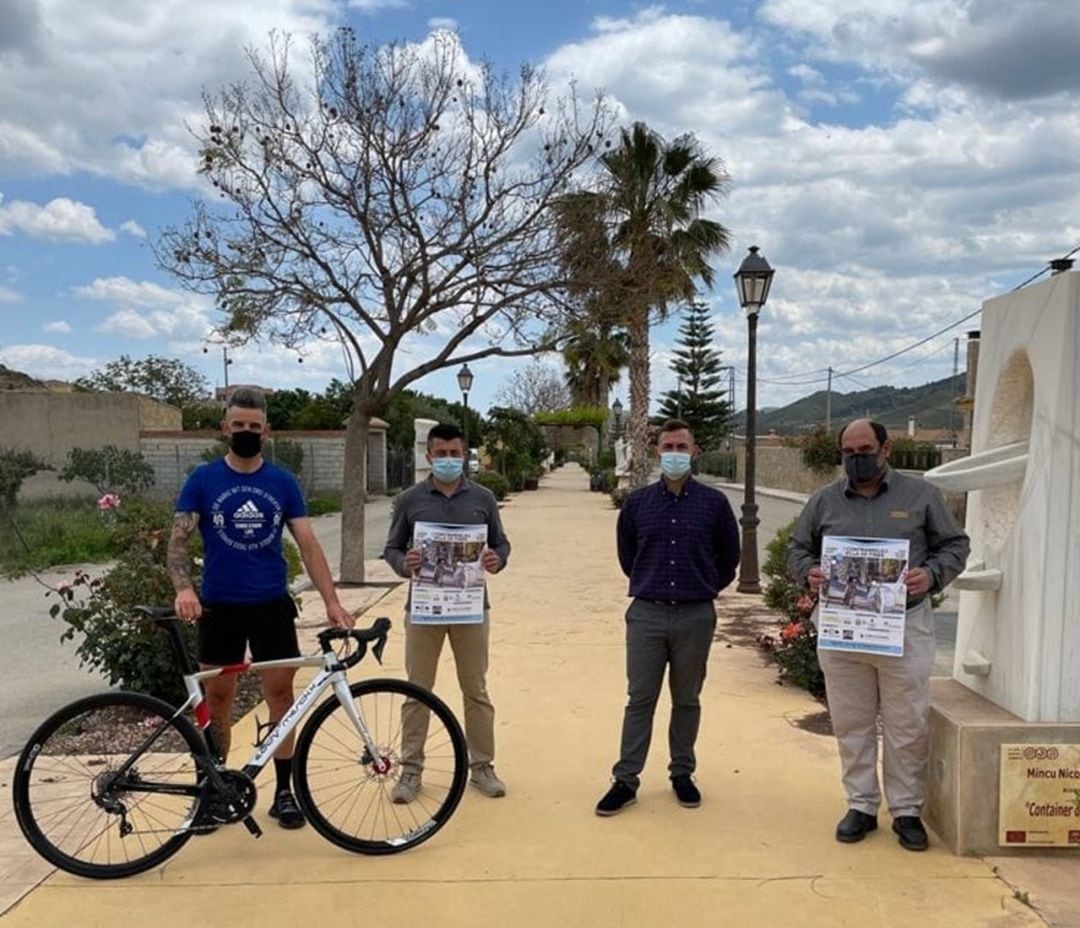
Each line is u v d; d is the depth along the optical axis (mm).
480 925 3244
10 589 12602
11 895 3469
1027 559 3781
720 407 61375
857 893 3441
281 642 4078
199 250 10883
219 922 3273
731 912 3316
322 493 30969
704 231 20172
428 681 4418
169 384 63531
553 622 9086
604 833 3988
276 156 10508
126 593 5785
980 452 4324
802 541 4070
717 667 7090
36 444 28844
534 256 11047
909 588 3723
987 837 3732
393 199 10688
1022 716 3781
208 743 3803
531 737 5336
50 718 3688
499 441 39469
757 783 4598
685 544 4195
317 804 4133
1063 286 3646
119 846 3770
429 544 4305
